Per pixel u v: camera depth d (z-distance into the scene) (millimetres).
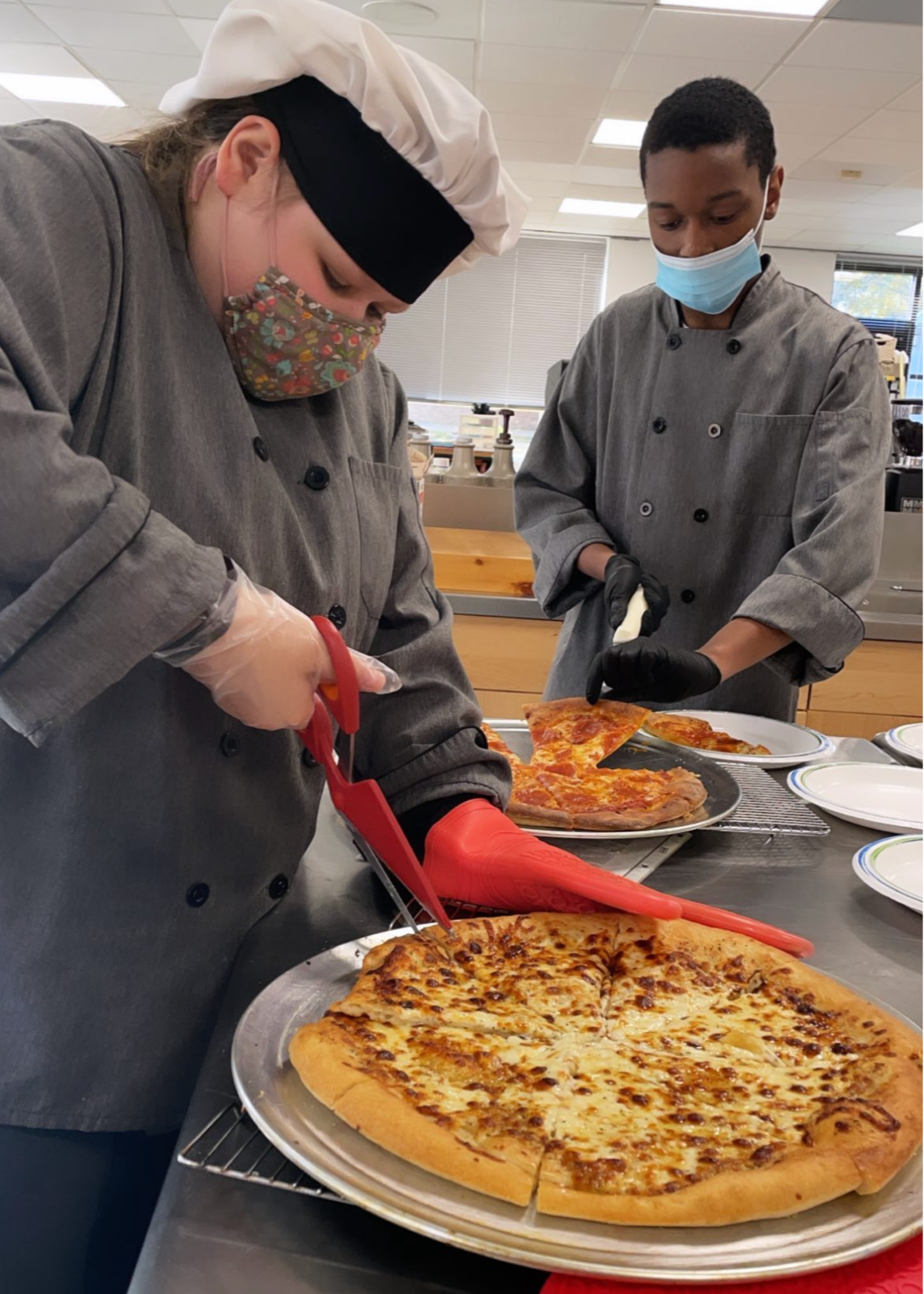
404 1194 580
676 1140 670
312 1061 682
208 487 835
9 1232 851
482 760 1102
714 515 1849
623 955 917
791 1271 540
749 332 1801
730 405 1811
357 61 731
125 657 679
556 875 934
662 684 1496
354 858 1124
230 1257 557
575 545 1914
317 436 970
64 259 733
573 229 9102
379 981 812
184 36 5234
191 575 693
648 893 920
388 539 1084
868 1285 556
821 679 1698
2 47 5527
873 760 1582
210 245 838
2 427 640
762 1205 580
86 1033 846
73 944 840
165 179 835
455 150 765
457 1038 777
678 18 4762
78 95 6320
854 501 1659
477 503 3424
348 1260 563
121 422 788
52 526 653
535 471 2100
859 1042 795
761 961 902
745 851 1187
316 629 795
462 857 986
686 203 1610
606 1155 643
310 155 780
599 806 1228
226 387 853
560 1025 815
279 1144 609
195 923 880
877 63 5156
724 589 1877
